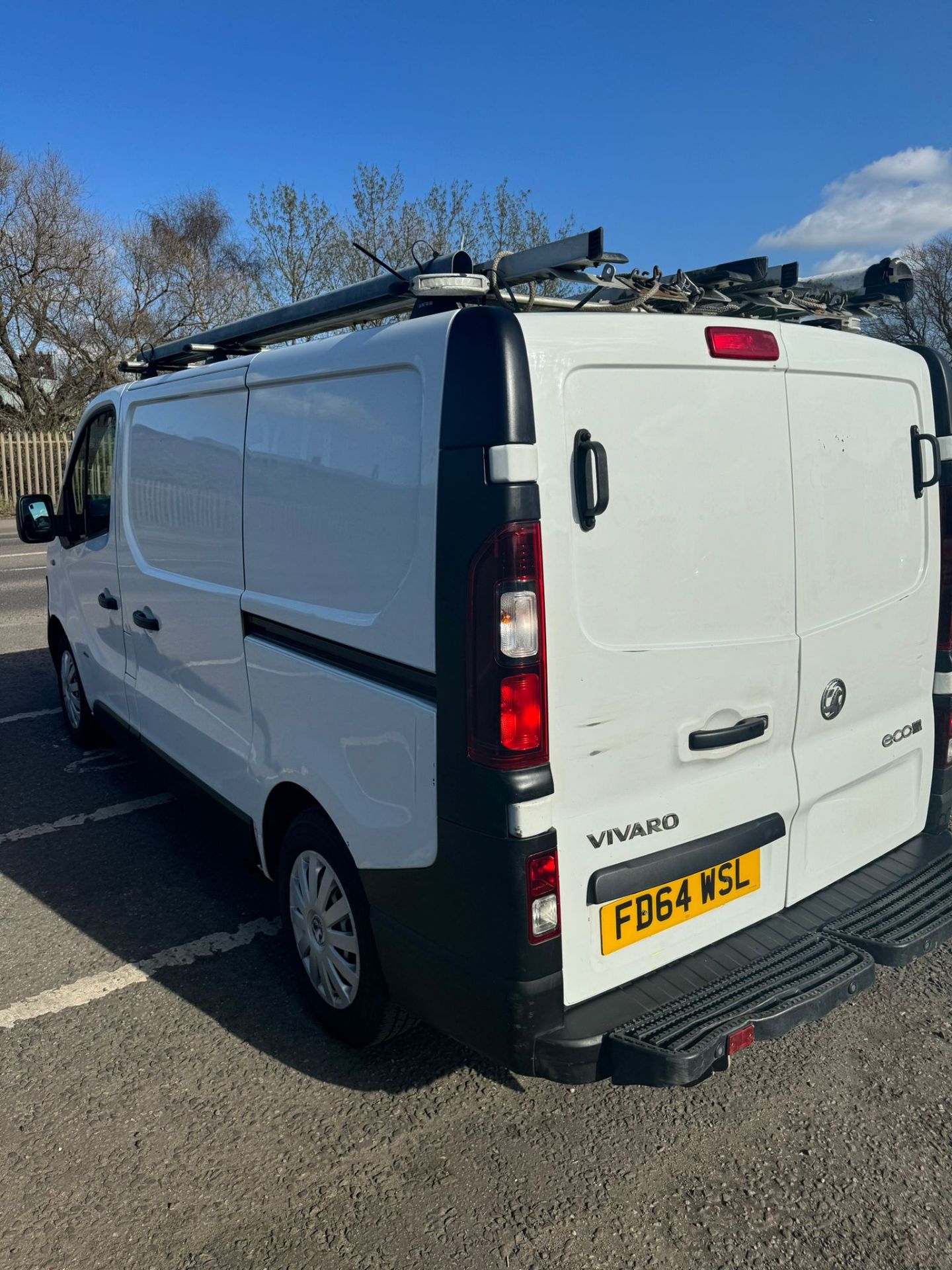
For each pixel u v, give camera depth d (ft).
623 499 7.73
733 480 8.48
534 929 7.47
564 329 7.39
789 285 10.90
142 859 14.90
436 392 7.60
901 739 10.73
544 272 8.71
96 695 17.63
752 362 8.52
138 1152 8.79
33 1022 10.78
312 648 9.67
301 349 9.71
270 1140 8.92
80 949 12.30
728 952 8.82
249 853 11.82
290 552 9.95
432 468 7.66
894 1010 10.79
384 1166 8.59
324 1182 8.41
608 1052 7.63
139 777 18.38
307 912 10.36
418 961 8.36
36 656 27.76
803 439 9.09
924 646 10.90
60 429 92.32
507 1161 8.64
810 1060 9.96
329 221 74.13
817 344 9.18
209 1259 7.64
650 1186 8.32
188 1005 11.07
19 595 37.27
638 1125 9.07
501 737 7.28
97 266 91.81
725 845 8.80
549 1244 7.73
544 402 7.23
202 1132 9.04
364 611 8.71
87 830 15.97
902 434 10.30
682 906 8.57
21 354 89.86
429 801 8.00
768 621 8.91
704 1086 9.60
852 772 10.07
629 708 7.93
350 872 9.37
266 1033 10.54
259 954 12.18
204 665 12.32
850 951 8.86
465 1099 9.47
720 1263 7.55
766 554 8.82
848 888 10.07
